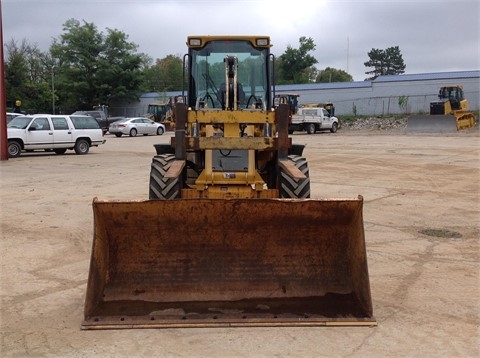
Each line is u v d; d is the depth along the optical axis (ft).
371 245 25.84
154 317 16.07
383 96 194.59
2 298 18.74
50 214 33.17
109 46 217.15
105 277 16.93
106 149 87.25
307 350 14.53
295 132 141.38
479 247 25.52
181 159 23.15
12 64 204.85
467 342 15.16
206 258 17.26
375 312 17.30
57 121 74.38
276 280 17.21
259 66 27.63
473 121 140.77
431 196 39.99
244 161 23.80
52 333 15.74
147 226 16.94
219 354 14.30
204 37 27.40
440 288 19.70
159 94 219.82
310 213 16.87
